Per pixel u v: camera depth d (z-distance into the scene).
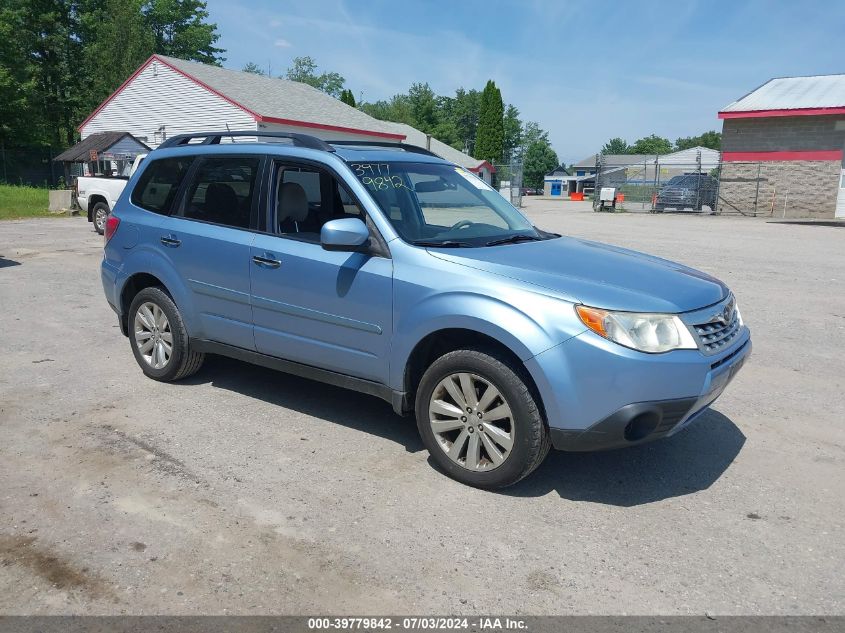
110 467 4.01
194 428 4.62
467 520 3.52
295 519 3.48
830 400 5.44
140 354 5.58
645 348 3.44
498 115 67.31
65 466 4.00
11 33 42.81
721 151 28.72
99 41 46.50
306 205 4.84
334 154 4.55
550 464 4.23
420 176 4.80
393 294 4.01
